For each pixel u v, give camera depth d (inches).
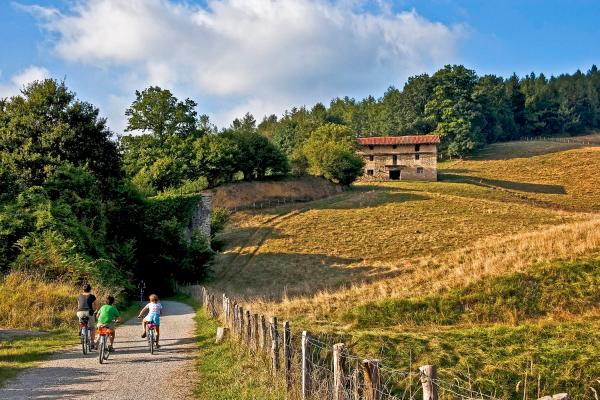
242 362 555.2
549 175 4343.0
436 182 4180.6
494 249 1155.9
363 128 6953.7
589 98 7677.2
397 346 652.7
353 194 3651.6
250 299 1387.8
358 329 767.7
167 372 538.6
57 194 1530.5
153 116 3558.1
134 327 915.4
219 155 3464.6
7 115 1718.8
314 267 2155.5
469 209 2965.1
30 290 941.2
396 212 2982.3
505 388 555.5
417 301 888.9
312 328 742.5
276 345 493.0
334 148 3890.3
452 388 549.3
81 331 644.1
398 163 4584.2
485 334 702.5
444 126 5551.2
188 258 2021.4
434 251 2194.9
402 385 537.3
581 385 562.9
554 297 877.8
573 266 943.0
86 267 1165.7
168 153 3403.1
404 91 6899.6
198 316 1064.2
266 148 3747.5
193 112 3710.6
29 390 463.8
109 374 529.0
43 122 1701.5
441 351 639.8
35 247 1180.5
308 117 6545.3
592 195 3597.4
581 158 4763.8
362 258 2214.6
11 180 1481.3
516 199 3361.2
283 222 2945.4
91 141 1784.0
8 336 745.6
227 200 3316.9
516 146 5797.2
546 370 585.9
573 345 652.7
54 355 633.6
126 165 3248.0
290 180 3695.9
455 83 5836.6
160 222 2060.8
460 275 997.2
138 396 444.8
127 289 1445.6
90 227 1480.1
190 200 2359.7
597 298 863.7
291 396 421.7
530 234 1227.9
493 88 6752.0
